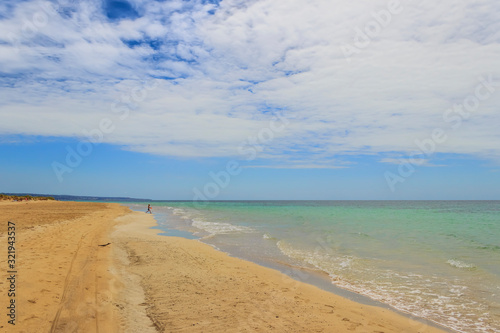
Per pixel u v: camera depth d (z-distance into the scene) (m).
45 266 7.93
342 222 29.08
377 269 10.70
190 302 6.66
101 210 39.19
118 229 19.72
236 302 6.85
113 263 9.60
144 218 33.28
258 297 7.31
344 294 8.13
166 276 8.68
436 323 6.29
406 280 9.34
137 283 7.88
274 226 25.14
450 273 10.05
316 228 23.58
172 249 13.23
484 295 7.93
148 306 6.32
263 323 5.75
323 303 7.26
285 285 8.68
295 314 6.35
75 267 8.34
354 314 6.61
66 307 5.66
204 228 23.72
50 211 30.83
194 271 9.50
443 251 13.83
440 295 7.97
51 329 4.79
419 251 13.85
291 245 15.65
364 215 40.22
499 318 6.54
